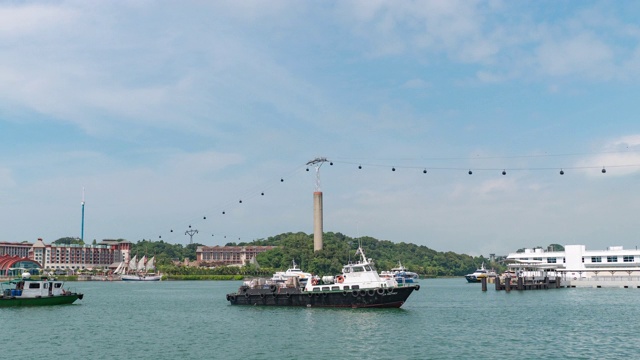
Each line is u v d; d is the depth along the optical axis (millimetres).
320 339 82375
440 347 75312
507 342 78938
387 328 92625
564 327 93312
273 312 118250
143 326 101438
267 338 84188
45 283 138875
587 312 115500
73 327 100250
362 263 119625
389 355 70250
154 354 73062
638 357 67500
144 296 194500
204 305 146250
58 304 141125
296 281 137500
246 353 72812
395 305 115688
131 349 76875
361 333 87375
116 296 195250
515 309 124438
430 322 99875
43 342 83438
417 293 199875
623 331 88000
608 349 72875
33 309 130500
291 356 70375
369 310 115062
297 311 117875
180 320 110625
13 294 133625
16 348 78375
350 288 119250
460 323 98938
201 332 92312
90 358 70812
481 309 125188
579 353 70438
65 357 71688
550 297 158500
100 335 90188
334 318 105062
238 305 138500
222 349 75938
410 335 85375
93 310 132625
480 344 77375
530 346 75625
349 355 70500
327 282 131375
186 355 72125
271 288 131125
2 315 118625
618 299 147375
